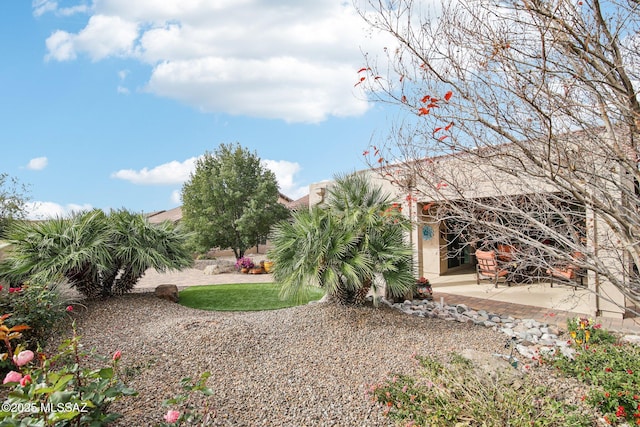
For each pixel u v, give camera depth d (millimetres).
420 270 10688
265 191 23875
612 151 2885
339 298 7289
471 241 3957
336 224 7051
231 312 8344
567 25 2354
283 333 6047
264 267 18156
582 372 4477
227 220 23484
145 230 8664
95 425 2672
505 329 6703
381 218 7145
